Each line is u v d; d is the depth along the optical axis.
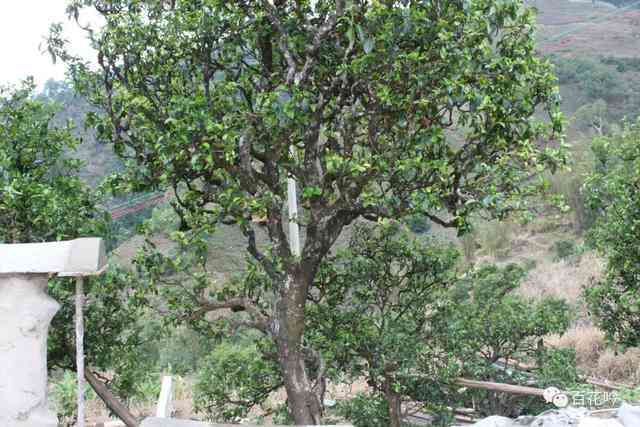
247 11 6.75
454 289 10.84
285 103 5.87
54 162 7.67
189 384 13.28
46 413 4.53
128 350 8.21
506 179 6.19
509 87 6.07
